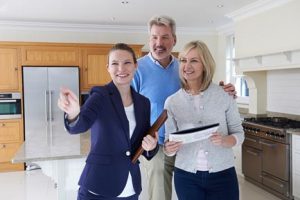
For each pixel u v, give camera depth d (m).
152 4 4.52
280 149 3.85
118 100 1.60
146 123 1.71
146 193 2.79
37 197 4.19
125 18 5.47
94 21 5.72
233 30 6.11
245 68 4.93
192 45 1.86
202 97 1.89
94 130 1.59
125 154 1.60
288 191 3.76
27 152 2.48
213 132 1.72
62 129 3.88
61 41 5.98
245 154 4.62
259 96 5.12
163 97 2.35
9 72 5.37
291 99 4.61
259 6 4.49
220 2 4.43
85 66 5.69
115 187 1.57
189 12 5.06
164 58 2.34
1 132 5.36
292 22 3.96
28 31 5.81
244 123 4.58
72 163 2.63
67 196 2.63
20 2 4.39
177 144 1.79
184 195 1.90
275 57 4.22
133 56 1.67
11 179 5.00
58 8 4.73
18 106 5.42
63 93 1.33
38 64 5.48
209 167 1.84
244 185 4.46
